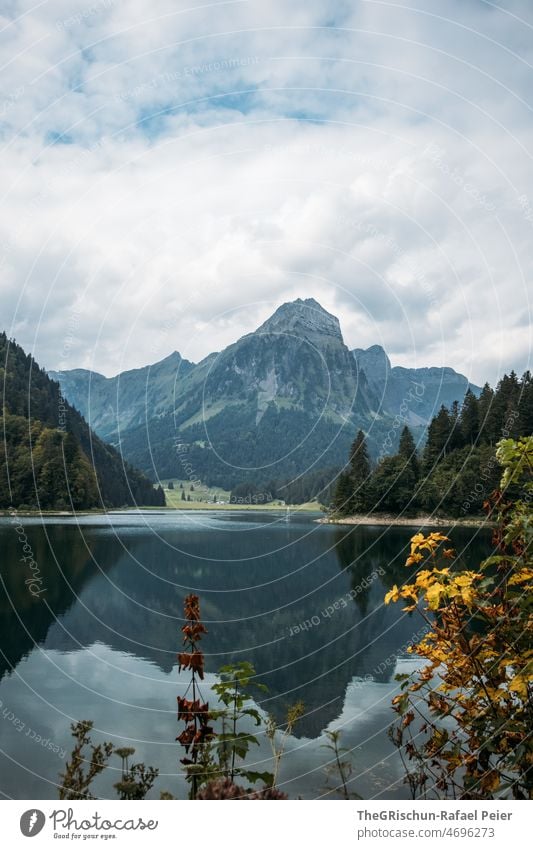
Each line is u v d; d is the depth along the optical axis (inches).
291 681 400.2
